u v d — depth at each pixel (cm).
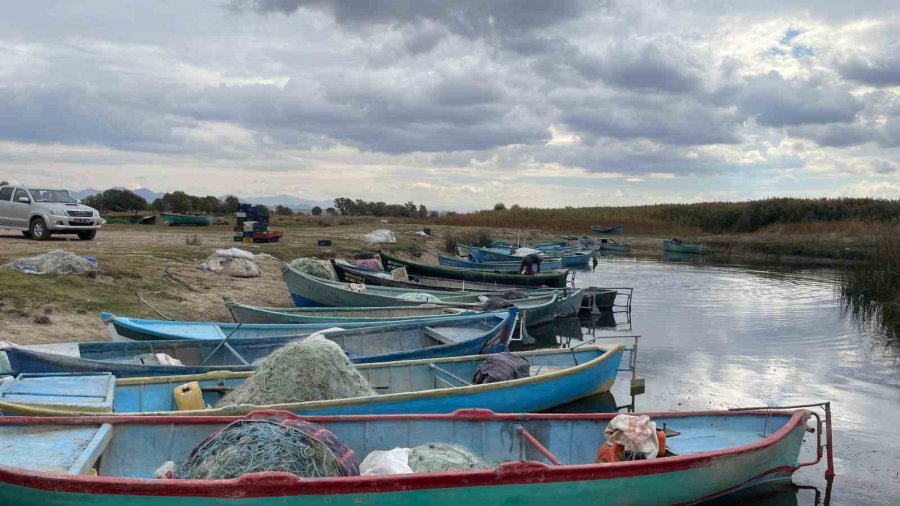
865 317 2156
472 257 3538
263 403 783
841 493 805
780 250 5000
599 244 5394
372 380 1024
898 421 1084
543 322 2008
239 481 513
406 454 649
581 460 782
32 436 611
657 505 672
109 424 644
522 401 971
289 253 2691
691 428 831
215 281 1978
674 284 3188
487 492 577
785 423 826
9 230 2662
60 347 1002
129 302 1564
